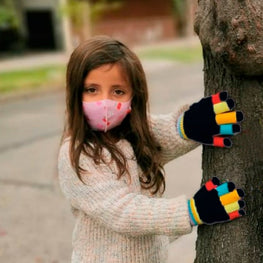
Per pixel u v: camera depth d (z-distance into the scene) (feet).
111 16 79.56
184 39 86.84
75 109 5.50
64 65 57.41
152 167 5.82
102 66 5.32
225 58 4.91
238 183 5.46
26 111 33.01
